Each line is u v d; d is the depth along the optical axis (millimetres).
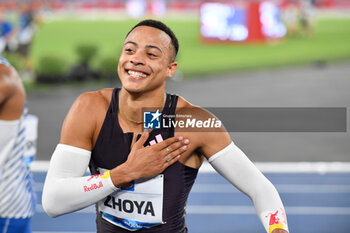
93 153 6797
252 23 67750
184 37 72812
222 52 63594
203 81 48875
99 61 49781
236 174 6891
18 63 46844
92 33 75312
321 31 77938
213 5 67750
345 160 25609
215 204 18922
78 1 98438
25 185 7621
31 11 47406
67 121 6734
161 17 90812
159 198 6672
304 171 23719
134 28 6586
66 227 16469
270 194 6859
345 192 20703
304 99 41531
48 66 46531
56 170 6547
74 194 6352
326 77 50719
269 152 26938
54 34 73250
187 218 17516
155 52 6363
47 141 28125
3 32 46781
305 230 16672
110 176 6348
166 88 45281
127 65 6391
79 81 47531
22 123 7387
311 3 93562
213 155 6836
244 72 53375
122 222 6898
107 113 6699
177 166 6633
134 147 6406
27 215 7609
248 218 17594
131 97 6570
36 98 40375
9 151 7156
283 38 70688
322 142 28875
